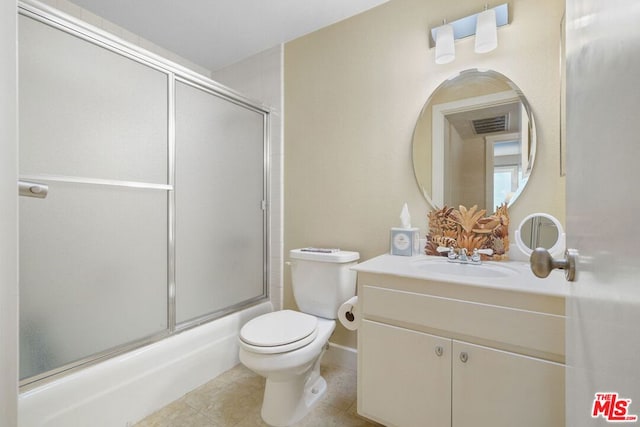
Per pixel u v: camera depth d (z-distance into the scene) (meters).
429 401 1.11
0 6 0.41
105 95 1.30
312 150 2.03
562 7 1.32
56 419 1.11
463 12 1.54
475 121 1.52
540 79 1.36
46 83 1.12
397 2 1.72
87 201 1.25
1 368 0.42
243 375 1.76
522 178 1.40
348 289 1.68
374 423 1.36
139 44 2.09
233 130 1.95
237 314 1.92
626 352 0.32
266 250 2.20
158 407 1.44
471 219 1.48
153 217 1.49
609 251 0.38
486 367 1.00
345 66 1.90
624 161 0.33
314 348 1.35
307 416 1.41
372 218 1.80
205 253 1.76
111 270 1.33
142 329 1.44
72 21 1.18
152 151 1.49
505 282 1.01
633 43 0.30
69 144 1.19
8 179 0.43
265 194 2.19
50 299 1.14
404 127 1.70
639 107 0.29
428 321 1.11
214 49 2.23
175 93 1.60
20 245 1.08
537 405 0.92
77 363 1.21
